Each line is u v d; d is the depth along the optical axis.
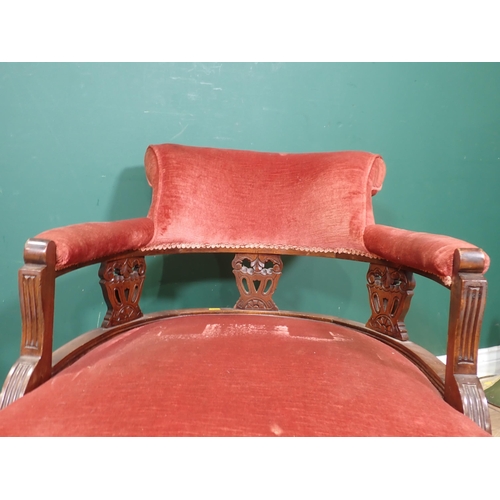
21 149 1.36
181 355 0.81
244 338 0.92
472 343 0.72
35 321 0.74
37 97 1.36
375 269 1.10
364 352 0.88
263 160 1.22
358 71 1.60
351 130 1.61
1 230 1.38
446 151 1.73
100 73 1.40
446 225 1.78
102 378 0.72
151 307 1.54
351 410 0.65
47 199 1.40
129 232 1.00
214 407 0.64
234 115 1.51
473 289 0.71
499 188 1.83
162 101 1.45
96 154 1.42
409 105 1.67
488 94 1.76
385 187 1.68
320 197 1.16
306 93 1.56
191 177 1.16
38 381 0.73
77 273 1.46
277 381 0.71
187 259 1.55
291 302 1.65
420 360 0.90
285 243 1.18
